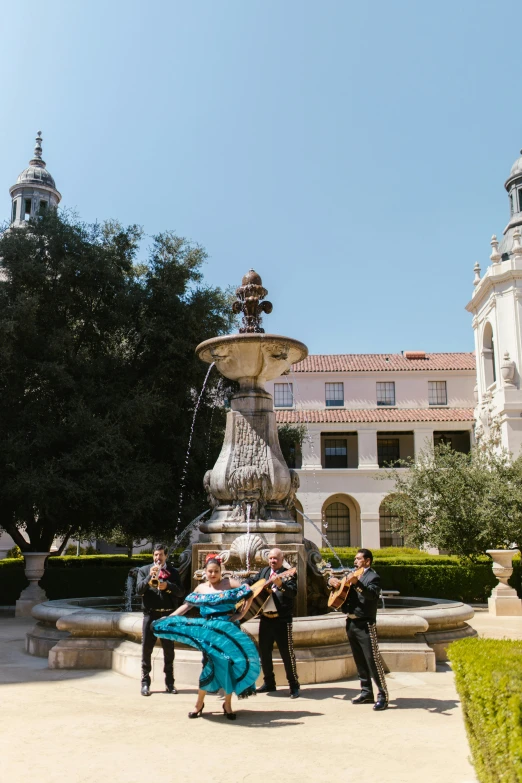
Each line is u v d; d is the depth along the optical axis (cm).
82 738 493
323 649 740
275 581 627
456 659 420
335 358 4362
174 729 520
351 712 579
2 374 1748
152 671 723
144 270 2267
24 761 437
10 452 1642
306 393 4150
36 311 1766
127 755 452
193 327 1934
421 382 4150
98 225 1977
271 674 662
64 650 815
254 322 1000
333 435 4097
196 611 861
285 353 922
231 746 473
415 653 788
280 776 409
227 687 546
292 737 497
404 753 459
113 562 2188
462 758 447
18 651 989
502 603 1686
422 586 1964
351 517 3978
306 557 906
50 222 1905
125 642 810
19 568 1897
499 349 3114
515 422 2970
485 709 352
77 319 1939
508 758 317
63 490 1611
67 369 1784
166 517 1862
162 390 1930
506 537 1978
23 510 1725
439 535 2078
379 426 3872
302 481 3781
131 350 2023
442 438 4056
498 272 3177
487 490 2045
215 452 1973
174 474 1955
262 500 909
